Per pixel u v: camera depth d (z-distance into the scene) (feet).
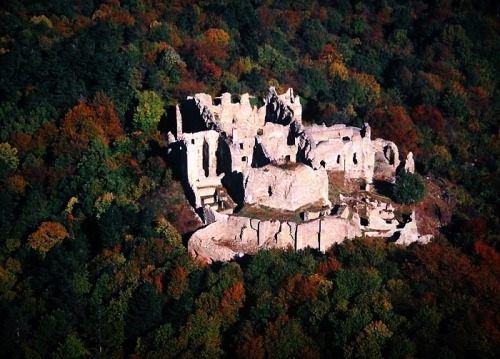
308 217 570.46
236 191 604.08
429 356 500.74
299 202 583.58
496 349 511.40
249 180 583.58
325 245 567.59
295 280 530.68
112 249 590.14
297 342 501.15
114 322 530.68
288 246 563.89
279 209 583.17
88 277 571.28
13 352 526.16
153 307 528.22
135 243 581.94
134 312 527.81
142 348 513.04
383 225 595.06
